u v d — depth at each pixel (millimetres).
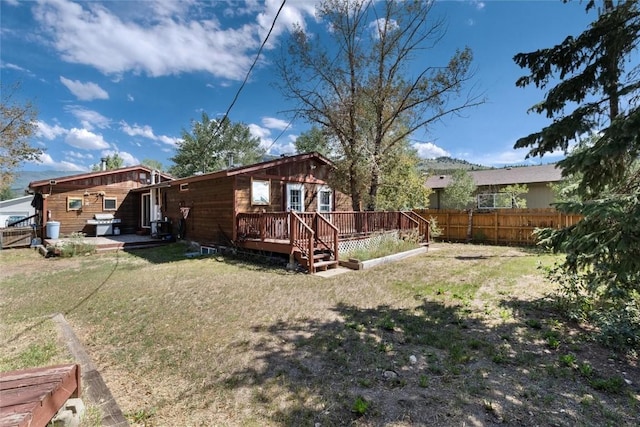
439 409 2406
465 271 7480
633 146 3086
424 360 3193
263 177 10648
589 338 3604
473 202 17844
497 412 2359
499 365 3072
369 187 12172
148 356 3430
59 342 3785
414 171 14383
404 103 11672
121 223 15961
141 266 8523
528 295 5395
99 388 2773
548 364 3068
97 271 7926
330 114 11953
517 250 11375
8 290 6254
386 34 11555
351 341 3660
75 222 14562
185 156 32250
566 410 2377
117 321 4508
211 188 10984
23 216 24250
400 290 5852
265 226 8820
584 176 3971
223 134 32750
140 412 2477
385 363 3139
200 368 3135
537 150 4234
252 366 3133
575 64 4000
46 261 9562
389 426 2234
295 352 3406
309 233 7438
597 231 3312
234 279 6750
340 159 12258
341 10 11445
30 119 14453
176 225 13219
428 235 12750
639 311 3570
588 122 3875
